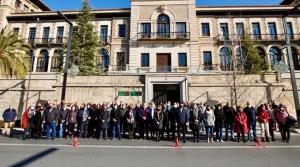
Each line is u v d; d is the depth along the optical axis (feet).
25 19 127.75
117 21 122.21
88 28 102.47
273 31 119.55
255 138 39.81
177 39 111.65
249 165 22.75
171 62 111.14
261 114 40.14
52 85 70.23
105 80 70.49
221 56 116.06
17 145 33.55
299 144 35.65
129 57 113.19
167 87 72.28
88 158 25.35
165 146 33.78
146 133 43.01
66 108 44.70
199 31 119.34
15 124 63.16
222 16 120.78
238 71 75.25
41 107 44.39
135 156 26.63
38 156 26.04
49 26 126.41
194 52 111.24
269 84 65.36
